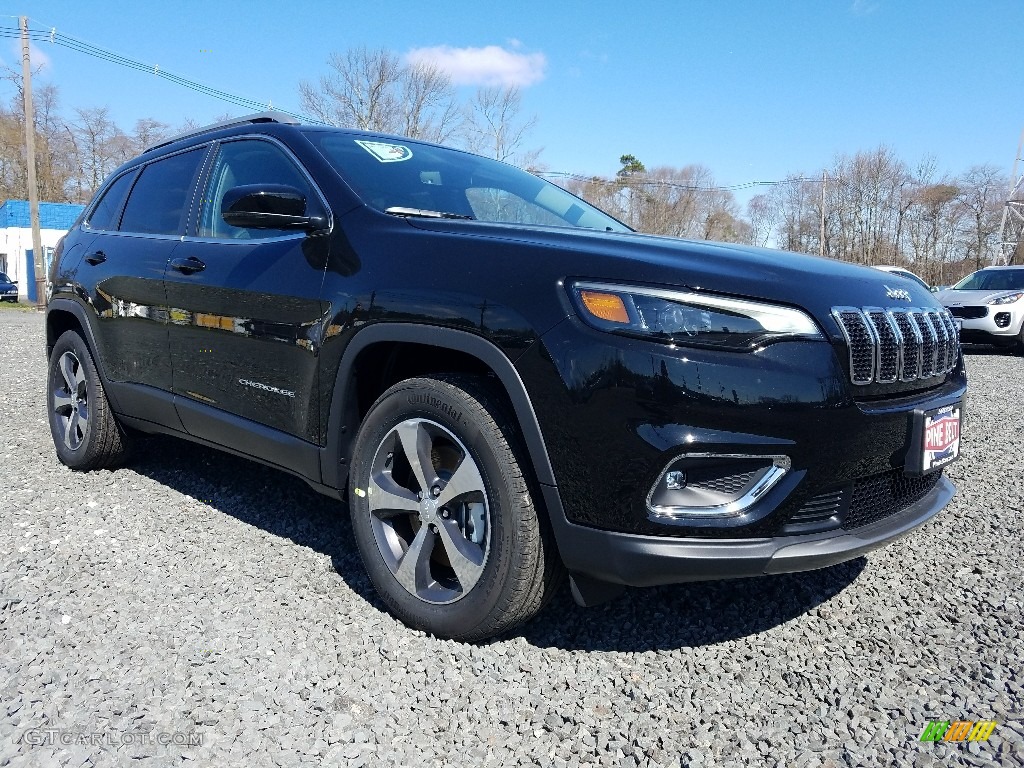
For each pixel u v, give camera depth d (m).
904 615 2.62
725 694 2.14
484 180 3.37
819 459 2.05
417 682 2.14
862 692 2.14
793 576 2.94
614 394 1.99
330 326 2.58
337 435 2.61
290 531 3.28
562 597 2.71
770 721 2.01
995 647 2.40
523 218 3.17
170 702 2.01
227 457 4.43
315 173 2.92
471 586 2.27
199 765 1.77
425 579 2.42
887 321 2.21
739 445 1.98
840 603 2.71
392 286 2.41
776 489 2.04
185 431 3.43
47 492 3.74
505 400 2.24
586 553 2.09
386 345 2.50
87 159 53.12
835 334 2.07
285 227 2.70
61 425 4.25
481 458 2.21
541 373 2.08
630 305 2.02
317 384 2.66
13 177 51.06
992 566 3.03
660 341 1.98
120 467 4.19
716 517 2.03
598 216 3.57
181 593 2.66
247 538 3.19
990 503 3.83
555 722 1.98
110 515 3.44
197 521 3.38
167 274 3.37
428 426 2.38
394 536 2.52
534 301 2.12
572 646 2.39
